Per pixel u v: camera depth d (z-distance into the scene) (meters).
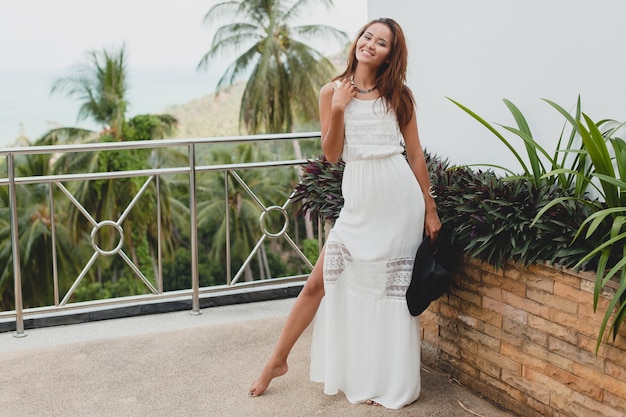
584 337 2.55
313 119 26.55
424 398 3.04
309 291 3.02
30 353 3.56
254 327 3.89
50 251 22.02
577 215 2.65
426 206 3.00
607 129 2.96
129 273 23.44
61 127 26.95
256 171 24.72
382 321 2.94
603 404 2.51
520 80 3.37
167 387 3.18
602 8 2.92
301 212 3.95
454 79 3.80
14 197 3.78
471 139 3.72
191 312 4.16
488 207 2.85
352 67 2.91
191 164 4.06
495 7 3.47
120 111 26.97
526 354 2.81
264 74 26.02
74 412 2.96
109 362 3.45
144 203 23.62
